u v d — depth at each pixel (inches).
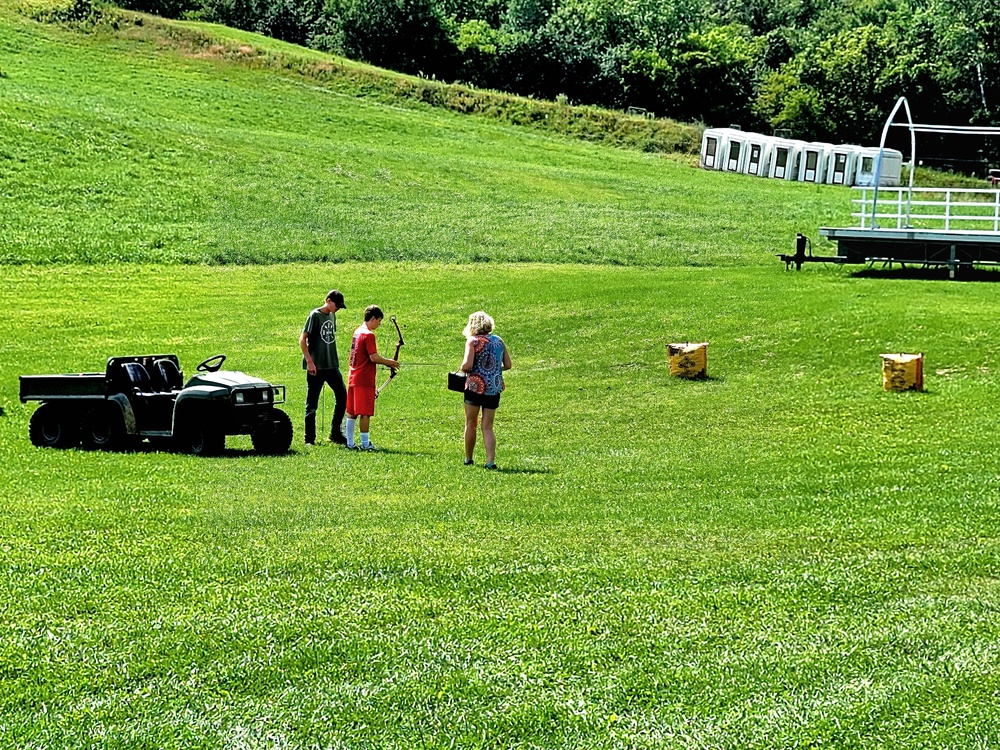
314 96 2915.8
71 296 1211.2
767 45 4589.1
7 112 1958.7
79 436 584.1
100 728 229.0
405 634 279.0
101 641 273.4
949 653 259.8
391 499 437.7
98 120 2039.9
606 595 306.7
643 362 860.0
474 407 522.3
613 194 2075.5
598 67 3951.8
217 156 1974.7
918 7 4229.8
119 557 343.0
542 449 581.3
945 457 499.8
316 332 600.1
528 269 1427.2
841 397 697.0
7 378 832.9
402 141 2544.3
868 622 281.9
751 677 249.9
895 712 230.7
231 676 254.2
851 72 3782.0
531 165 2365.9
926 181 3053.6
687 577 322.7
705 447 569.6
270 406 574.9
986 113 3644.2
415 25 3887.8
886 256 1202.0
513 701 240.7
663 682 248.8
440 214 1769.2
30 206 1579.7
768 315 962.1
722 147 2716.5
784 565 333.1
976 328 840.3
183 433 562.3
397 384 829.2
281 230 1600.6
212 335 1043.3
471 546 357.7
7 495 444.8
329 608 297.1
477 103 3216.0
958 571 321.4
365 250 1513.3
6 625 283.3
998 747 215.5
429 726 230.1
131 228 1540.4
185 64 2992.1
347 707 238.2
